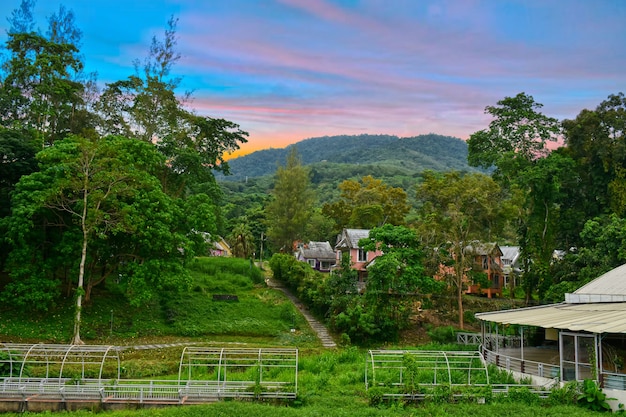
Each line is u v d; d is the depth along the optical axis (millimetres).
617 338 26484
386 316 43500
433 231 46312
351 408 21734
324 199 152750
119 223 36562
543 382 25062
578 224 51781
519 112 51781
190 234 43781
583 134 51656
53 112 48188
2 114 48531
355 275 46844
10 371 24016
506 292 61219
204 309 46125
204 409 20594
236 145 61906
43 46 49062
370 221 74438
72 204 38906
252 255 79375
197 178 54938
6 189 39906
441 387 23000
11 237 36688
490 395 22922
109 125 53719
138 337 39375
